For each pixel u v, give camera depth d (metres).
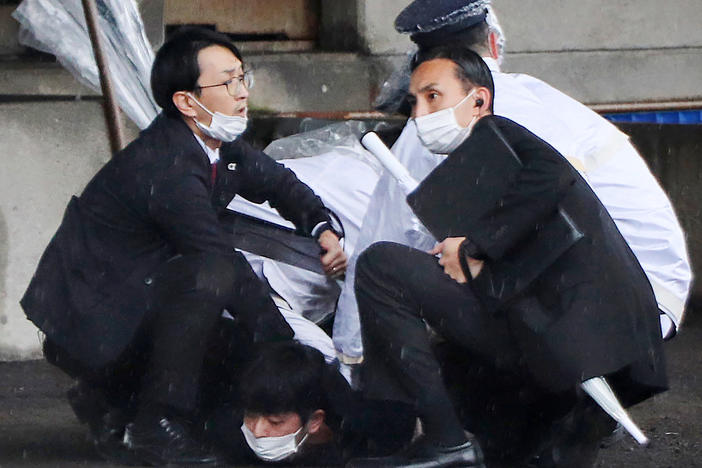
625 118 31.00
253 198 17.14
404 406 15.82
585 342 14.23
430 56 15.48
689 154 27.02
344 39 31.06
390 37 30.83
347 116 25.92
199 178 15.83
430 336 16.86
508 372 15.53
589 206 14.72
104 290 15.75
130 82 23.77
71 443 17.56
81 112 23.36
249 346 16.36
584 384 14.38
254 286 16.27
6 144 22.80
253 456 16.17
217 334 16.47
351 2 30.75
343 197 19.30
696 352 24.28
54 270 15.96
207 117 15.90
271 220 18.62
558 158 14.48
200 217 15.65
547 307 14.54
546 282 14.59
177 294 15.68
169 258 16.06
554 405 15.83
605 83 33.53
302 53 30.45
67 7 23.97
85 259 15.82
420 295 14.74
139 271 15.84
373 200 17.22
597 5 33.22
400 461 14.93
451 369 16.39
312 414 15.76
